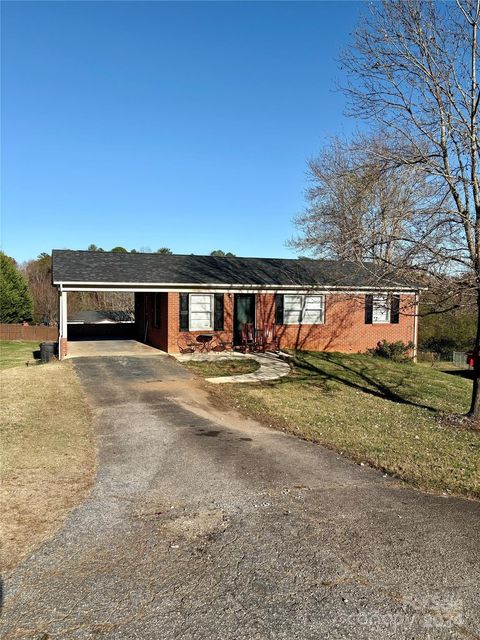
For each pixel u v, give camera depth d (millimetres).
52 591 3523
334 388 13672
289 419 9594
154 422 8859
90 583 3639
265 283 20000
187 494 5465
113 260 20531
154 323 21344
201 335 19219
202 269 20891
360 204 13109
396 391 14188
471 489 6062
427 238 9555
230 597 3508
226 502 5270
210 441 7754
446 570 3979
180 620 3234
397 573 3906
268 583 3705
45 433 7766
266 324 20391
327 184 26531
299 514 5012
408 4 9422
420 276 9891
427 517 5070
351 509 5207
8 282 37281
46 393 10906
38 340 32469
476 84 9125
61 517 4758
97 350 19625
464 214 9375
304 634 3131
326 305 21281
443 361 28094
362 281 19125
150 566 3904
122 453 6938
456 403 13102
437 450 7887
